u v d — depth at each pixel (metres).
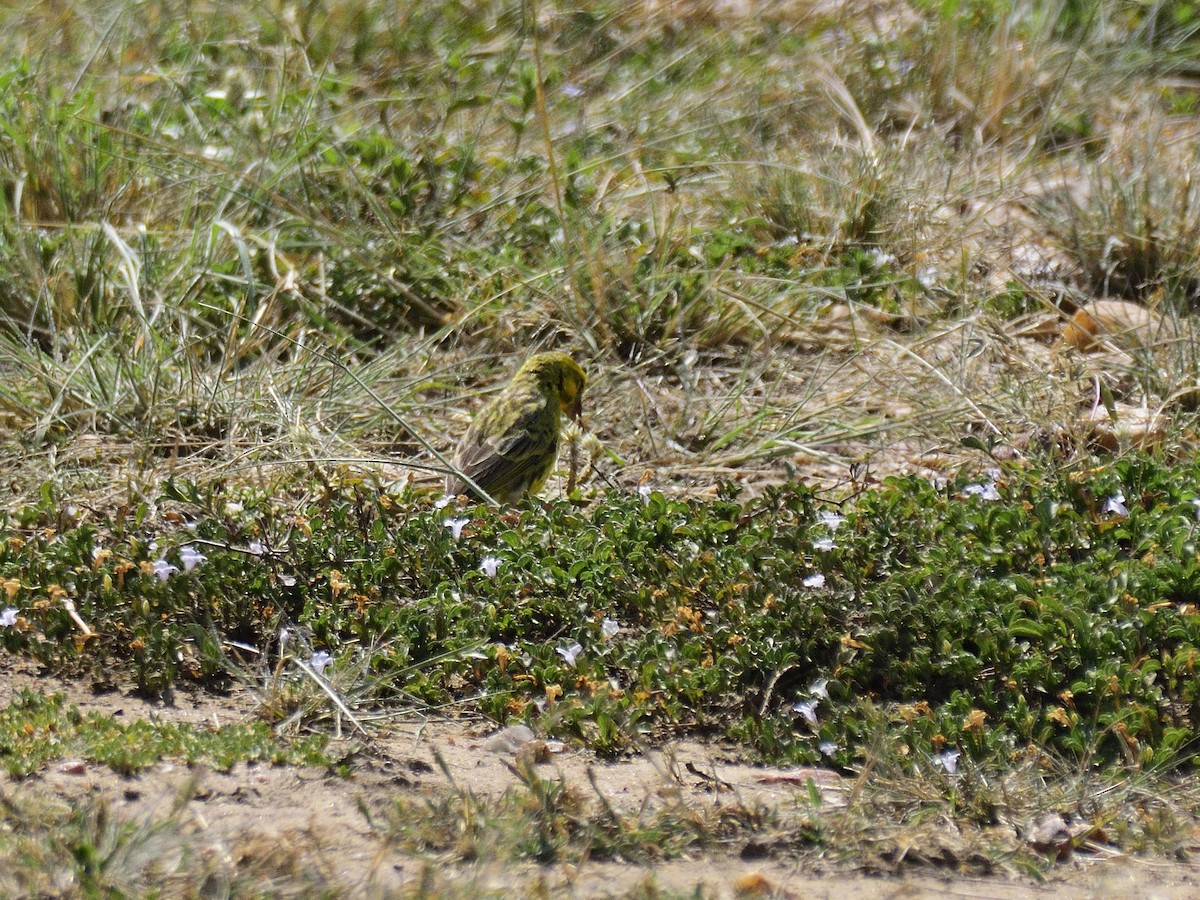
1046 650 8.34
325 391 12.95
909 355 13.41
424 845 6.76
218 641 8.77
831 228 15.70
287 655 8.59
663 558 9.40
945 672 8.29
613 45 20.66
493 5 21.38
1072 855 6.97
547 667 8.52
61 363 13.14
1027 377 12.98
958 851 6.95
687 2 21.34
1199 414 12.18
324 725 8.13
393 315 14.48
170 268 14.32
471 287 14.37
